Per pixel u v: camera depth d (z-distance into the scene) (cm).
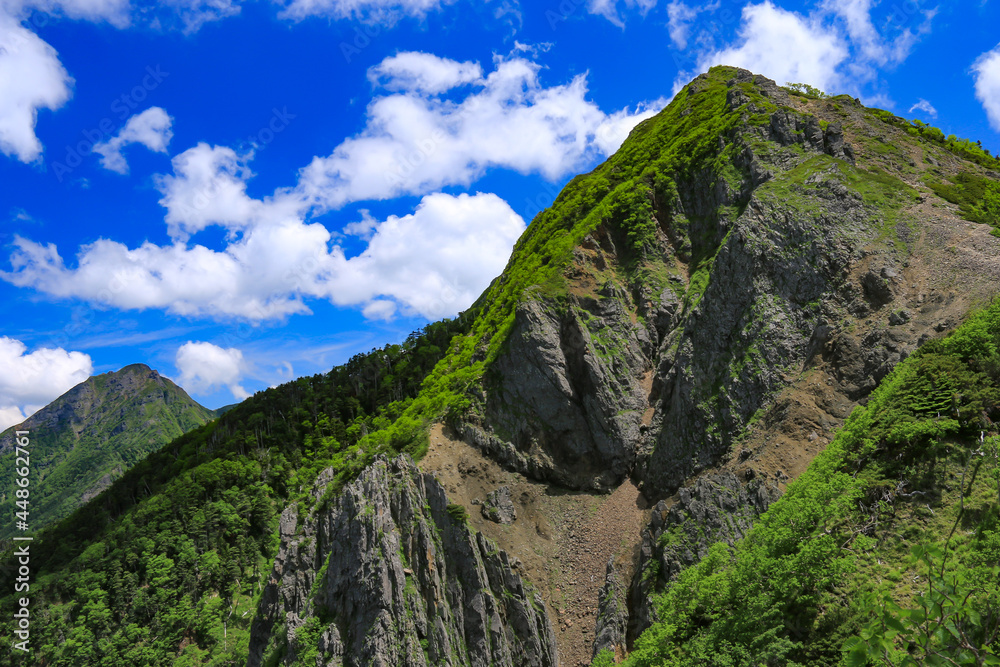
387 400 15375
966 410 4188
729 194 7894
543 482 7181
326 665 5484
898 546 3853
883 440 4553
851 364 5688
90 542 17275
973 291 5322
